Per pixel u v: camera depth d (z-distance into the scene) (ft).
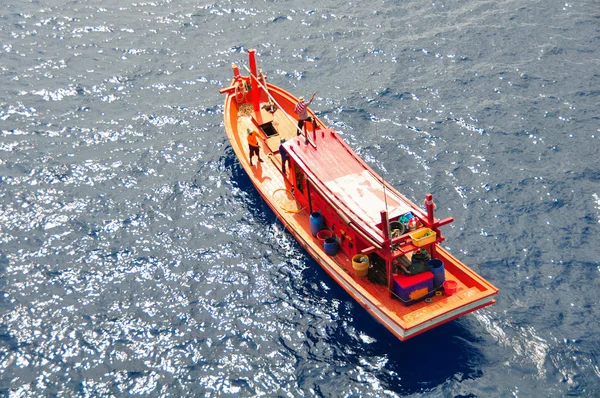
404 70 154.40
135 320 102.17
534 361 94.43
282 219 113.50
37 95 149.18
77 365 95.86
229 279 108.37
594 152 128.98
